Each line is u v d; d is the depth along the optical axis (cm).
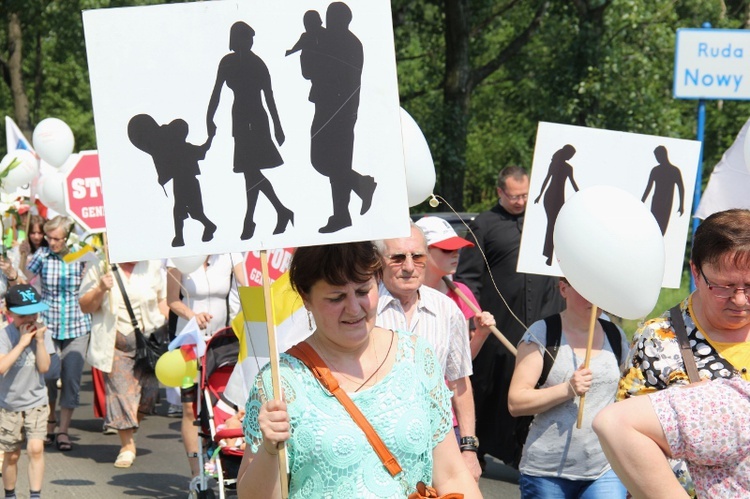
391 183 353
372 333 356
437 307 560
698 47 1034
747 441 299
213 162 352
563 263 459
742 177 616
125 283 996
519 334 816
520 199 836
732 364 367
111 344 975
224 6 352
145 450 1050
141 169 350
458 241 659
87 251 993
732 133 2700
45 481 920
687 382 369
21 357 816
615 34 2373
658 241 443
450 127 2402
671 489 295
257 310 598
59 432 1055
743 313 360
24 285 816
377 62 354
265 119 353
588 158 598
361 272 340
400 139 354
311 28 354
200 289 944
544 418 536
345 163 354
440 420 356
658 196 600
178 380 786
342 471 334
